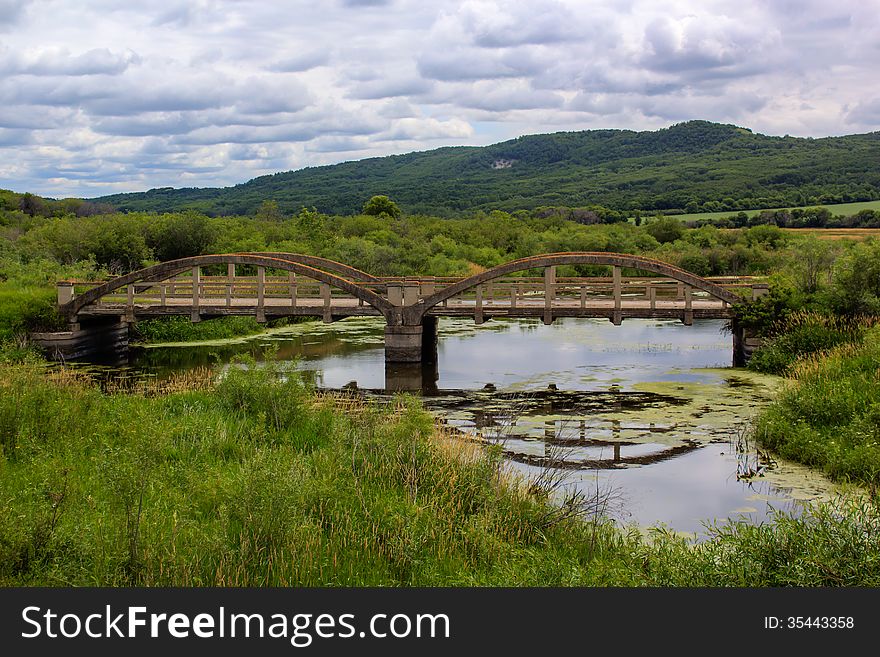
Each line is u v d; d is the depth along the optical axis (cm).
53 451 1285
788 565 866
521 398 2216
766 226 6688
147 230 5091
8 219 6103
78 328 2928
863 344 2130
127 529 926
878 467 1359
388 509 1050
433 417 1490
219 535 952
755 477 1448
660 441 1730
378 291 3272
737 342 2753
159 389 2172
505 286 3022
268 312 2895
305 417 1595
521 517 1116
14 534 864
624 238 6544
